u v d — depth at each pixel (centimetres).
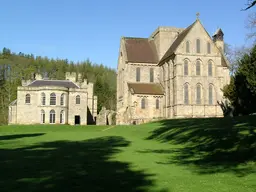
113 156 2467
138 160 2267
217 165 2061
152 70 8656
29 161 2184
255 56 5381
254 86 5419
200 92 7681
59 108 8444
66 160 2241
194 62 7688
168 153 2692
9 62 17550
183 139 3600
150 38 9388
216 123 4356
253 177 1658
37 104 8469
